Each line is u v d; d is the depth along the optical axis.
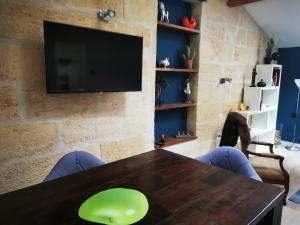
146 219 0.91
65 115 1.88
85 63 1.80
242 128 2.84
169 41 2.91
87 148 2.04
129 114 2.31
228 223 0.89
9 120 1.63
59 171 1.51
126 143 2.33
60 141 1.88
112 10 2.00
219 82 3.36
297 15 3.30
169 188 1.17
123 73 2.03
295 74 4.21
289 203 2.41
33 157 1.76
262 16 3.61
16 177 1.70
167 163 1.51
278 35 3.98
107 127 2.16
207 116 3.28
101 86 1.92
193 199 1.06
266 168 2.35
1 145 1.62
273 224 1.11
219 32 3.21
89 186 1.18
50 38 1.62
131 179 1.27
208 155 1.80
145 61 2.37
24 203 1.02
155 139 2.95
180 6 2.93
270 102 4.12
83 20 1.88
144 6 2.28
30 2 1.62
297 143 4.30
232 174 1.34
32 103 1.71
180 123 3.23
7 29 1.55
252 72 3.94
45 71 1.67
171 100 3.07
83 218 0.90
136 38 2.06
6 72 1.58
